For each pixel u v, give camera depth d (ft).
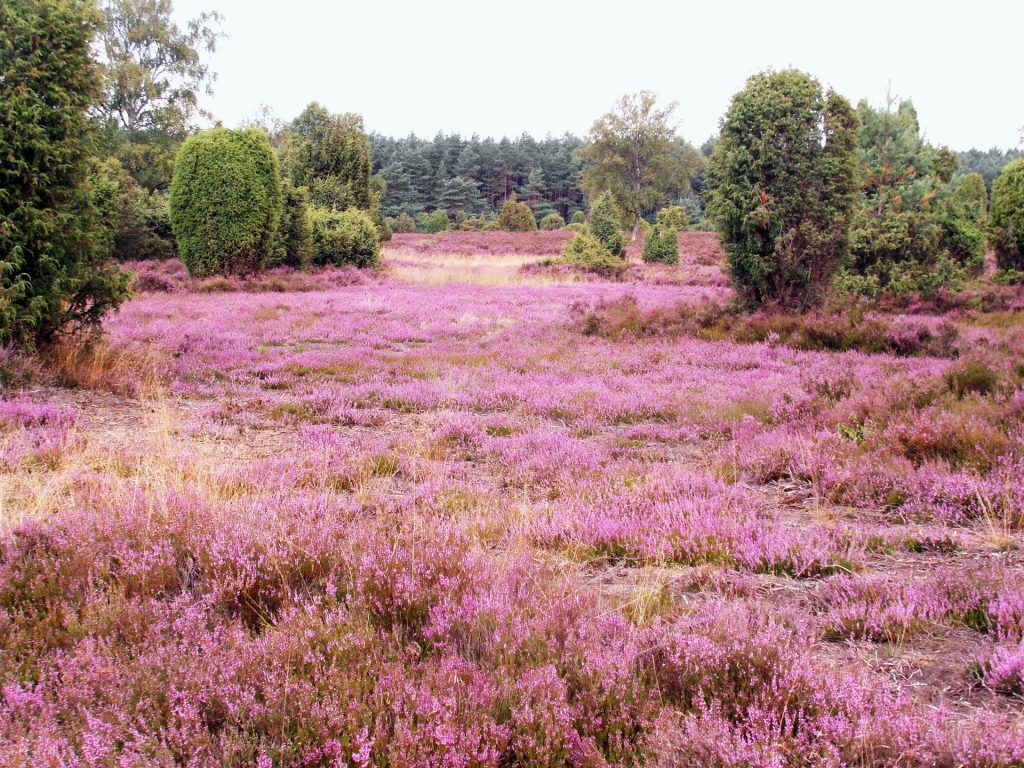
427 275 111.04
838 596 12.80
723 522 16.29
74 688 8.68
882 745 7.94
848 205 55.31
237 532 13.94
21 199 30.96
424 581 12.46
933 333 45.39
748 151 55.01
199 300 68.39
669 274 119.96
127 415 27.43
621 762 8.02
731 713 9.07
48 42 31.63
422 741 7.94
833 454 21.66
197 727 8.23
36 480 17.79
